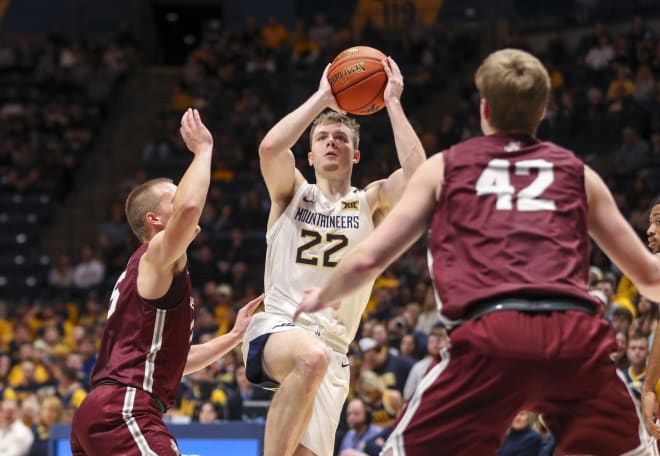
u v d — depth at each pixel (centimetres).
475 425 322
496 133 342
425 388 329
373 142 1941
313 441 469
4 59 2425
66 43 2484
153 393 435
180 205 413
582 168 337
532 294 317
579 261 326
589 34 2003
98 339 1362
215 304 1468
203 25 2705
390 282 1362
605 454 332
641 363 688
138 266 442
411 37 2191
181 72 2459
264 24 2498
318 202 489
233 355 1077
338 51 2212
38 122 2214
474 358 317
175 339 441
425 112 2038
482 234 324
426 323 1105
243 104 2116
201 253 1691
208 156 429
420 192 334
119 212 1917
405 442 328
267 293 490
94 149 2244
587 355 317
